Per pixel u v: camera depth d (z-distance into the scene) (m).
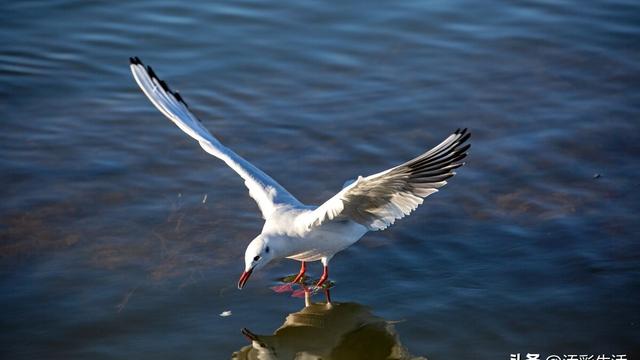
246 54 15.49
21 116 13.91
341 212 10.02
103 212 11.84
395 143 13.20
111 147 13.26
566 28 16.14
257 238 10.05
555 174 12.55
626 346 9.47
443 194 12.25
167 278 10.66
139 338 9.67
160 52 15.54
